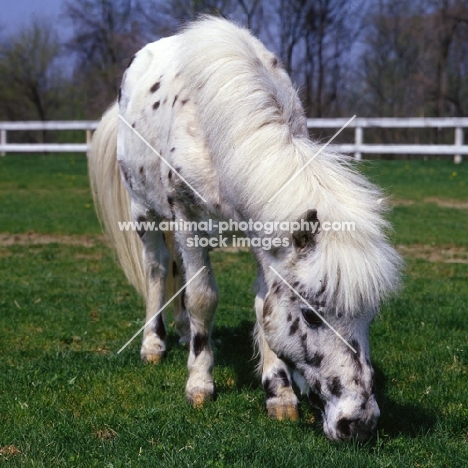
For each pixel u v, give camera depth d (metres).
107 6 31.62
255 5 27.33
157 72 5.20
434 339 5.90
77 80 35.78
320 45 28.20
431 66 31.95
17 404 4.50
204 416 4.29
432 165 20.67
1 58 35.50
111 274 8.95
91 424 4.16
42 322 6.65
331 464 3.48
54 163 22.86
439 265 9.27
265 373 4.34
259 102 3.97
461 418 4.12
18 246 10.86
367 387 3.46
